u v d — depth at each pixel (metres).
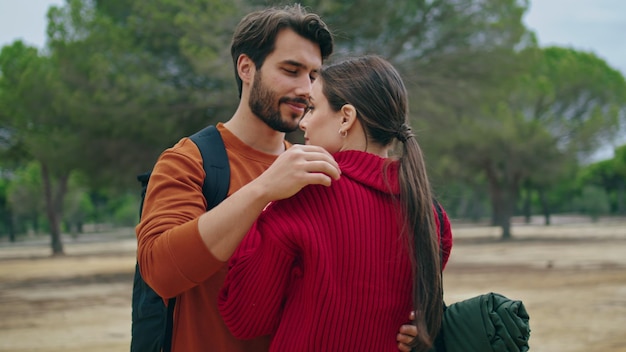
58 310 11.40
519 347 1.83
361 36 15.23
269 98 2.15
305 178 1.66
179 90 15.59
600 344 7.06
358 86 1.87
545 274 14.94
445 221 1.98
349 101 1.87
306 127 1.96
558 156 28.69
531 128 28.11
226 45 14.09
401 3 14.95
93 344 7.89
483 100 17.36
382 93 1.86
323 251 1.67
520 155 28.38
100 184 18.81
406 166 1.81
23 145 25.14
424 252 1.75
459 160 29.34
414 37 16.22
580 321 8.61
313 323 1.67
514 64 16.73
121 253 29.16
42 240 49.56
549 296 11.23
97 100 15.45
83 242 43.06
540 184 35.81
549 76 32.66
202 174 2.05
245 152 2.23
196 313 1.99
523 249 24.20
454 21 16.16
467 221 59.81
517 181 31.83
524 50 17.28
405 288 1.79
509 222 32.03
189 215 1.87
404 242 1.76
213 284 1.98
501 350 1.82
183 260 1.71
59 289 15.18
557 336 7.60
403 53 16.22
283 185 1.67
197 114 15.76
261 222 1.76
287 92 2.14
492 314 1.83
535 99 29.98
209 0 14.16
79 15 17.61
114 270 20.08
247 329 1.77
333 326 1.67
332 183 1.75
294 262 1.74
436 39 16.23
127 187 19.09
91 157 17.23
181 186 1.93
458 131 17.55
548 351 6.81
